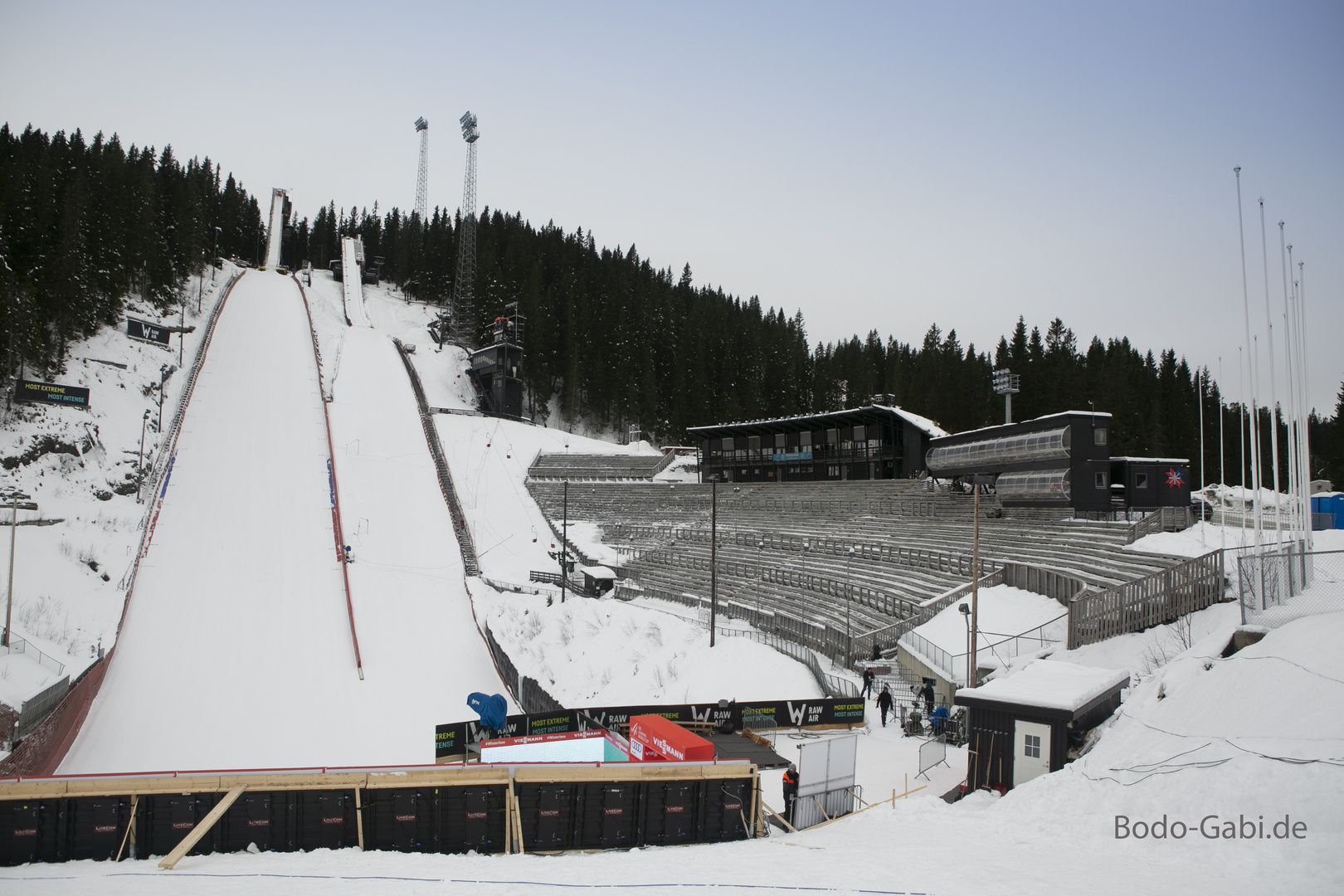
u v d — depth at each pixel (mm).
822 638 36938
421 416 101125
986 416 109188
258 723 38500
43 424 64188
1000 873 11930
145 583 52531
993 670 28422
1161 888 10750
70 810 14883
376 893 11695
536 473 93812
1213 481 103625
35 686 32438
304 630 49781
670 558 62469
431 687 44812
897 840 15359
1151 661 25469
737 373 133250
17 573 46500
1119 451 97188
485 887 11977
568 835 16219
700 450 92875
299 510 68438
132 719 37688
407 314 162250
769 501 73250
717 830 17125
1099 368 106312
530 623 50750
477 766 16359
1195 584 29109
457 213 174000
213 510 65438
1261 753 13953
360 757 35406
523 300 138250
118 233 106125
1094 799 15477
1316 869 10727
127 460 68688
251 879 12773
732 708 27438
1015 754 19297
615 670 40656
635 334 138750
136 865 14102
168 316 114750
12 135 139625
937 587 40812
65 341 76750
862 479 75562
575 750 19656
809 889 11352
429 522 73000
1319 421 116000
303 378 101812
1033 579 35250
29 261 78125
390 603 55969
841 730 27875
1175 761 15281
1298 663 16250
